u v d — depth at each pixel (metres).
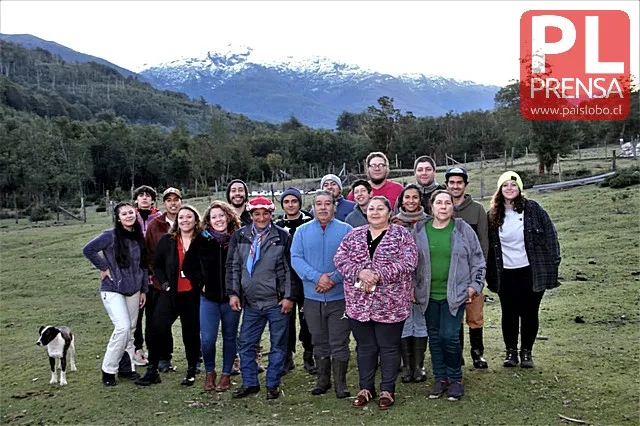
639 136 50.78
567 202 20.91
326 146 74.81
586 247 13.95
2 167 54.34
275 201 32.19
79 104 148.12
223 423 5.66
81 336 10.00
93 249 6.86
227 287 6.39
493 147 59.66
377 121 71.56
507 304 6.61
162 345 6.96
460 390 5.82
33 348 9.44
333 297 6.11
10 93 123.25
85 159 60.75
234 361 7.14
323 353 6.28
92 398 6.60
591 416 5.30
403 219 6.30
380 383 6.31
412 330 6.28
